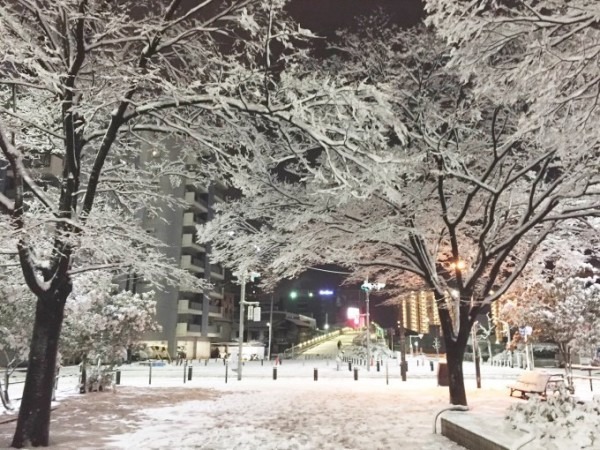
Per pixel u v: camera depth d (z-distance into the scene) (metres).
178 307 58.06
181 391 18.05
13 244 9.41
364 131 8.44
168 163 12.84
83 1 8.30
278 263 12.92
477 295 13.87
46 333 8.84
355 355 56.81
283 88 8.77
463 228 14.97
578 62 6.91
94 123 11.62
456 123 12.95
